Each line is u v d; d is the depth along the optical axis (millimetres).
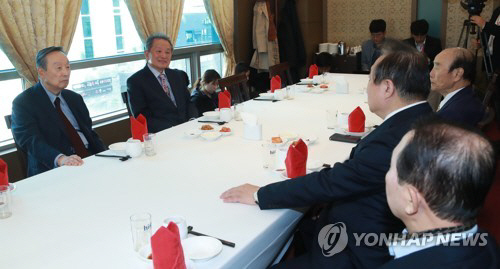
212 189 1809
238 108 3209
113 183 1910
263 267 1550
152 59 3318
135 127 2357
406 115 1479
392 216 1448
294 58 6363
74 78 4117
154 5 4574
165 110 3355
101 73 4395
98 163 2188
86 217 1591
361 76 4707
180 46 5297
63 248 1382
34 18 3531
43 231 1498
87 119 2846
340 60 6430
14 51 3443
